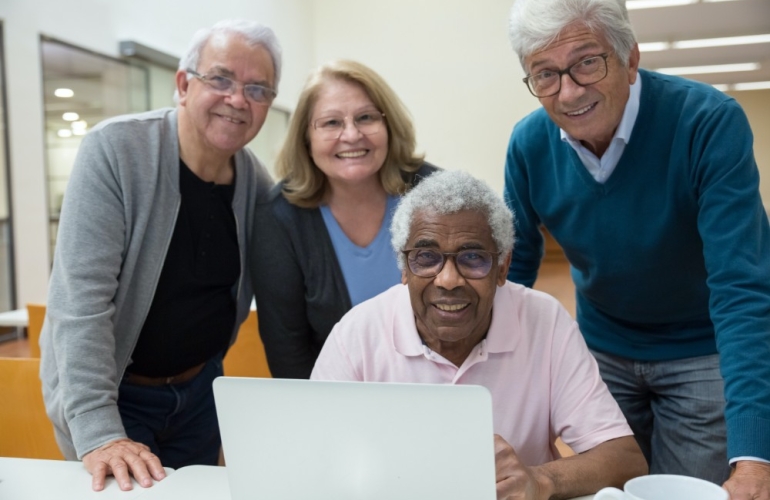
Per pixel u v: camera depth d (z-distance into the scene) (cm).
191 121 190
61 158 628
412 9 1108
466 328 137
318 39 1151
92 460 142
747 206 151
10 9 556
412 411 98
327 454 103
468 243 132
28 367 189
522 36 158
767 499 116
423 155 222
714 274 149
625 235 180
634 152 172
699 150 161
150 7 741
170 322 192
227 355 264
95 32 659
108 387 158
